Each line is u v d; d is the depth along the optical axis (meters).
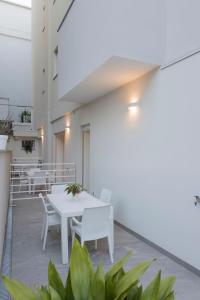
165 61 3.05
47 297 0.96
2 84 12.88
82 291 0.99
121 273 1.09
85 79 3.74
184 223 2.74
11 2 13.07
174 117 2.89
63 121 7.65
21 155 12.48
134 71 3.35
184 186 2.74
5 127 3.69
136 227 3.68
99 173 5.05
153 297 0.95
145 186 3.45
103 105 4.85
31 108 13.12
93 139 5.40
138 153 3.62
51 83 8.57
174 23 2.91
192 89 2.64
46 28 8.88
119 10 2.86
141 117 3.55
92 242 3.45
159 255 3.02
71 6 4.31
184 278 2.47
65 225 2.88
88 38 3.55
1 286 2.22
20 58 13.40
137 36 2.97
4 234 3.37
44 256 3.00
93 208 2.76
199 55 2.55
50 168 8.85
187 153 2.70
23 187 8.33
